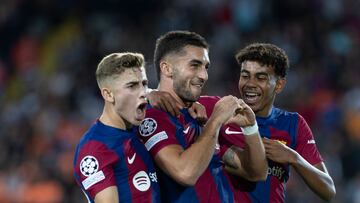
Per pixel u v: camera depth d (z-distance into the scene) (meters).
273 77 16.31
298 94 41.56
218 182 15.46
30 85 46.44
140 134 14.97
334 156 36.59
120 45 46.59
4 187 37.81
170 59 15.04
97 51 46.84
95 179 14.17
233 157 15.84
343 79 43.50
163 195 15.14
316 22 47.16
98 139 14.42
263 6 47.72
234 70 43.84
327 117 40.19
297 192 33.34
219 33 46.06
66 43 48.62
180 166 14.23
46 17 50.62
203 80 14.98
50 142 40.25
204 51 15.04
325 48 45.88
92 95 44.44
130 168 14.48
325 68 44.25
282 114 16.89
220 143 16.16
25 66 48.62
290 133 16.72
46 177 37.62
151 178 14.70
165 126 14.83
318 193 16.38
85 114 42.56
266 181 16.30
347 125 39.88
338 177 36.09
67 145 39.78
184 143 15.05
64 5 50.91
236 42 45.25
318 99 41.59
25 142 40.91
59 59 47.47
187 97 15.02
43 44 49.44
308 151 16.80
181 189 14.98
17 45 49.66
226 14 47.16
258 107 16.34
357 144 37.03
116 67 14.37
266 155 15.92
